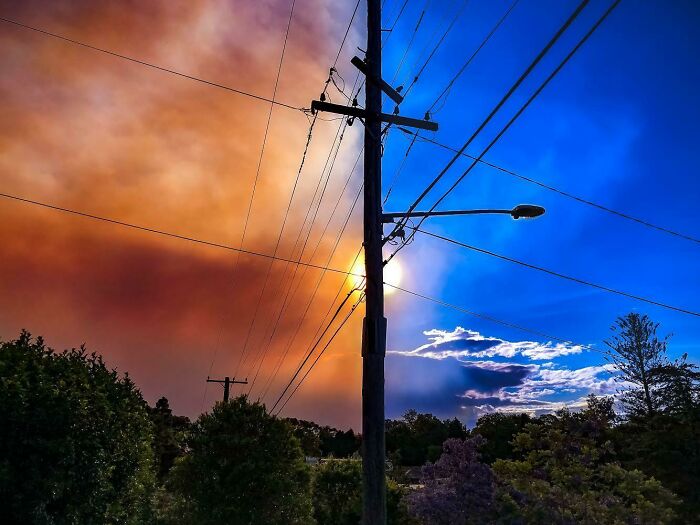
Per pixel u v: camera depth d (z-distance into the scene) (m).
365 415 10.90
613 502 17.97
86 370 13.10
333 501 24.22
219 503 18.48
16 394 10.62
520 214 12.16
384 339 11.33
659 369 47.47
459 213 12.10
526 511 16.80
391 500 19.78
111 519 12.54
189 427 20.03
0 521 9.96
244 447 19.34
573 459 18.95
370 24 13.26
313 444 47.97
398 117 12.50
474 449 17.70
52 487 10.38
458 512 16.53
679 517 22.12
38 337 12.72
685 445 25.84
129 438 13.73
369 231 11.94
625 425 30.11
